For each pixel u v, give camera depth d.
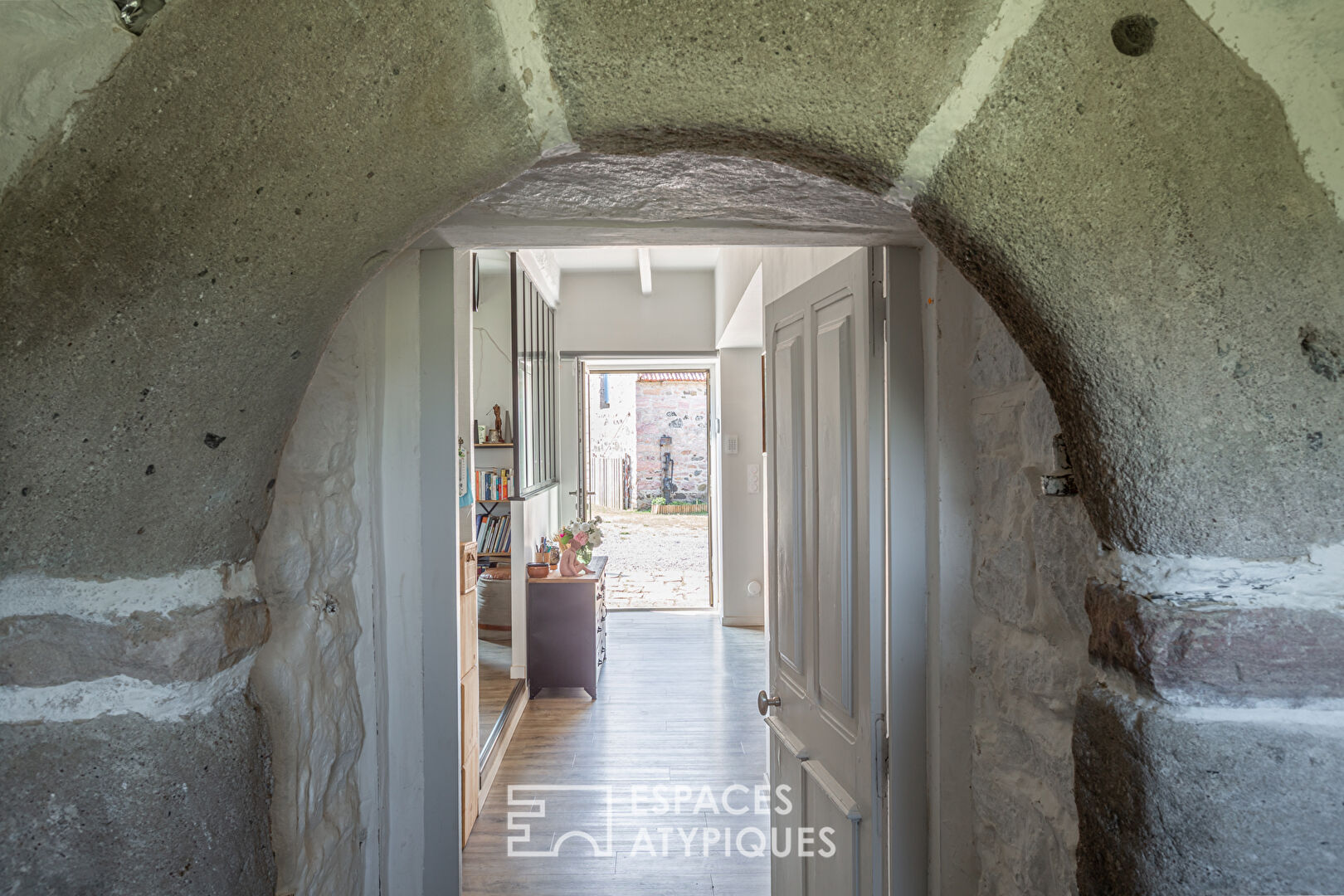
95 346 0.63
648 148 0.74
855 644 1.64
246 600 0.77
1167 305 0.66
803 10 0.64
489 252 5.45
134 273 0.63
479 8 0.63
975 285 0.80
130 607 0.69
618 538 12.46
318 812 1.23
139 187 0.62
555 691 5.18
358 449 1.41
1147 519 0.70
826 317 1.82
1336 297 0.66
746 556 6.90
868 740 1.56
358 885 1.39
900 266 1.52
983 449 1.39
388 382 1.50
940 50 0.64
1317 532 0.68
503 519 6.23
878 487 1.54
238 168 0.63
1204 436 0.67
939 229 0.76
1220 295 0.66
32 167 0.60
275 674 1.11
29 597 0.67
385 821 1.48
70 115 0.60
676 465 15.80
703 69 0.65
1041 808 1.17
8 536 0.65
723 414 6.91
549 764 4.02
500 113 0.67
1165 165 0.65
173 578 0.70
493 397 6.16
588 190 1.18
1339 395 0.66
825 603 1.82
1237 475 0.67
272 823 1.10
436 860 1.51
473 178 0.71
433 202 0.71
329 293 0.72
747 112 0.67
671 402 15.78
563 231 1.40
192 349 0.65
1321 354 0.66
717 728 4.48
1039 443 1.17
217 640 0.72
